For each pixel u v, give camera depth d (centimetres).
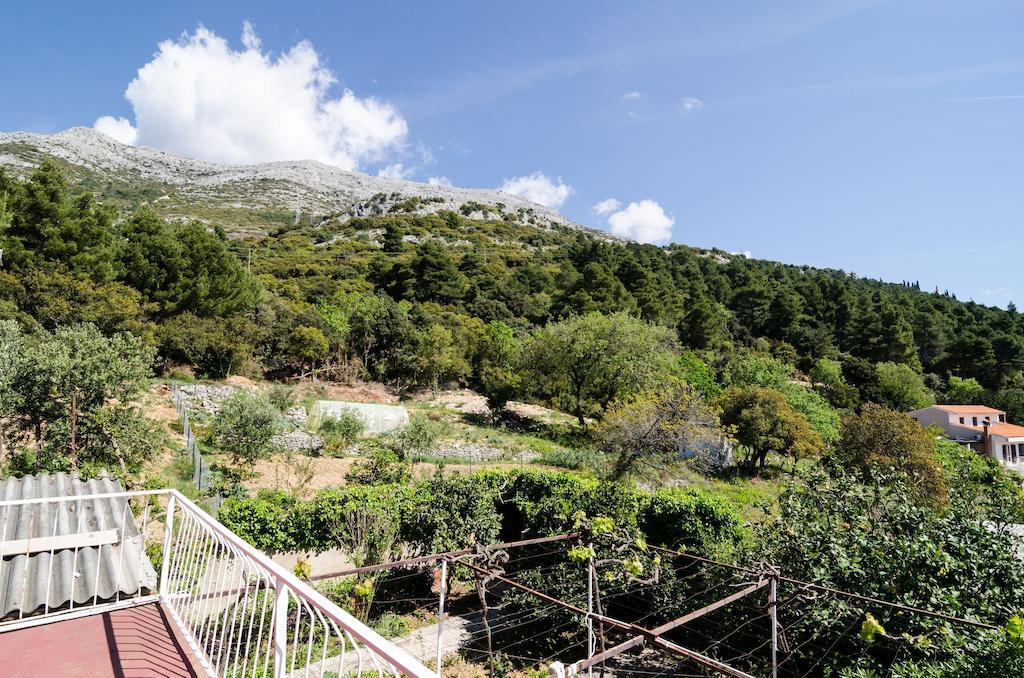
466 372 4009
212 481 1384
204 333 2936
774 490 2256
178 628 359
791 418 2603
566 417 3600
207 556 338
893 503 761
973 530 651
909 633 589
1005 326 7094
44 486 541
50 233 2492
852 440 1895
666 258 9088
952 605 582
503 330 4338
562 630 903
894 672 455
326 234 10025
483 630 902
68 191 2725
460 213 13388
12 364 1138
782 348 6259
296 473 1623
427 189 19275
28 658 310
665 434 2005
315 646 761
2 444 1130
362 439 2269
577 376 3234
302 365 3606
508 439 2669
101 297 2439
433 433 1980
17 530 424
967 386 5791
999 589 597
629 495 1097
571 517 1020
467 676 762
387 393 3625
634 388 3081
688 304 6594
